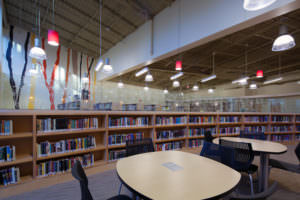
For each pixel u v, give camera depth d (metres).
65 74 7.37
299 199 2.22
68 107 3.55
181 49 4.27
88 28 6.01
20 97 3.15
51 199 2.08
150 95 7.17
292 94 8.45
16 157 2.32
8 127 2.20
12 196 2.12
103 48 7.72
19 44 6.13
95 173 2.91
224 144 2.40
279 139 5.86
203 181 1.22
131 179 1.24
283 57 6.27
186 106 6.42
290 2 2.34
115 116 3.53
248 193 2.35
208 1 3.46
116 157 3.25
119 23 5.61
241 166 2.20
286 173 3.14
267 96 9.49
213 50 5.63
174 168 1.48
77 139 2.76
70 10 5.11
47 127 2.49
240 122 5.27
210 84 12.28
